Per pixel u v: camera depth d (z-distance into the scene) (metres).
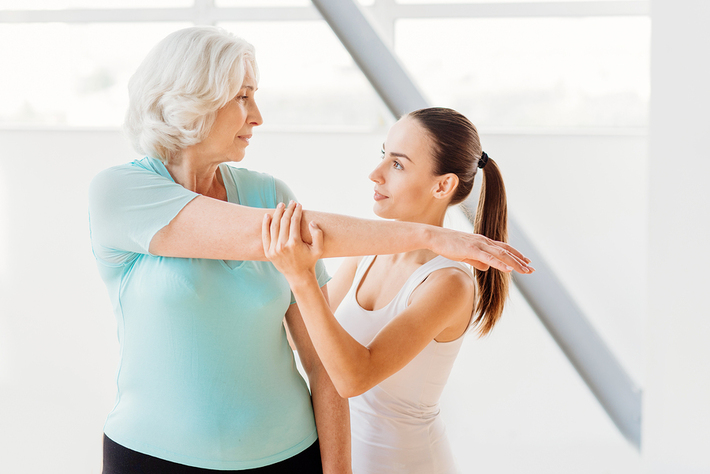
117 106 4.30
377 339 1.04
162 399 0.91
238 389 0.92
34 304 4.25
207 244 0.88
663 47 1.61
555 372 3.48
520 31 3.73
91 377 4.03
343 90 4.02
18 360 4.14
